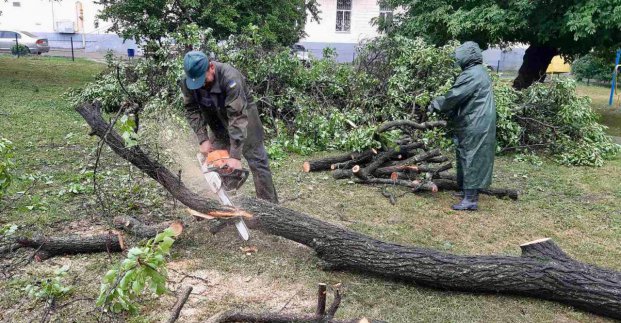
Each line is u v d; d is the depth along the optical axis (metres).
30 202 4.73
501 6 11.56
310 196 5.60
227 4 12.74
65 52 28.70
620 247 4.47
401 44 9.46
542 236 4.69
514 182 6.62
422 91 8.56
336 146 7.87
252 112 4.21
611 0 9.76
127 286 2.24
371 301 3.30
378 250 3.53
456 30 11.44
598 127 8.61
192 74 3.61
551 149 8.29
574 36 10.21
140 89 8.79
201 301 3.21
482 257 3.44
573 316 3.24
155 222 4.39
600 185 6.54
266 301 3.26
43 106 10.10
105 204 4.71
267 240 4.14
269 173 4.46
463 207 5.33
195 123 4.09
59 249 3.66
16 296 3.13
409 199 5.65
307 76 8.91
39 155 6.56
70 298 3.14
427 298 3.38
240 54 8.47
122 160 6.48
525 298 3.43
